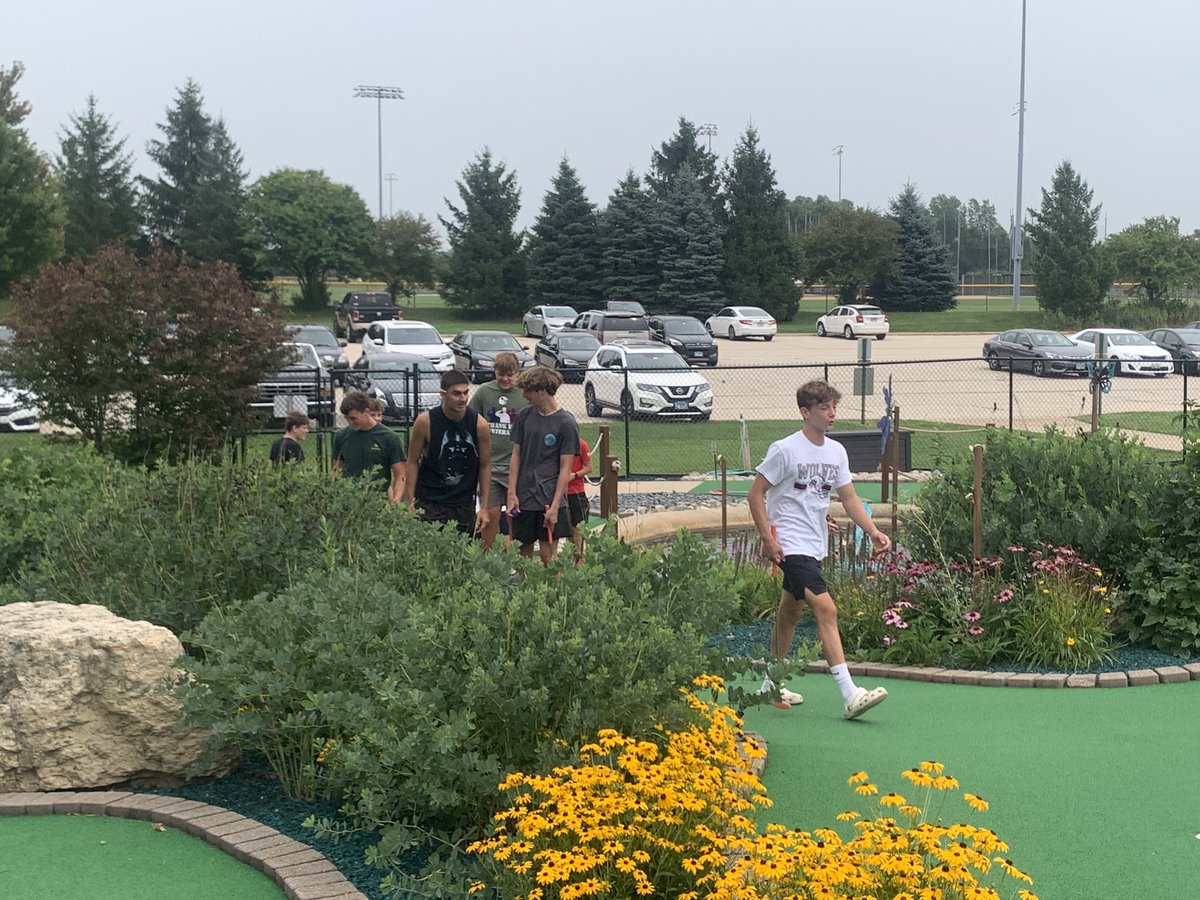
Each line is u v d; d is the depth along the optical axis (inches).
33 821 200.2
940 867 143.2
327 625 207.3
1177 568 314.8
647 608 228.2
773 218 2874.0
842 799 209.3
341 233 3095.5
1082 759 230.8
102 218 2915.8
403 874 172.7
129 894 174.6
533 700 184.7
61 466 386.0
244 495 286.8
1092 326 2539.4
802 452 261.6
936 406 1173.1
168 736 212.7
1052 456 358.3
